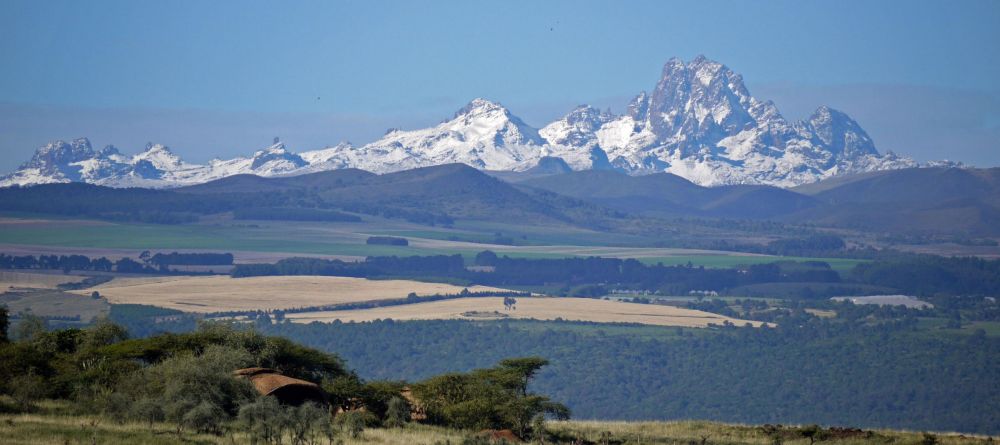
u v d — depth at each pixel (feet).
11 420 533.55
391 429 645.10
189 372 611.06
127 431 528.22
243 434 550.36
